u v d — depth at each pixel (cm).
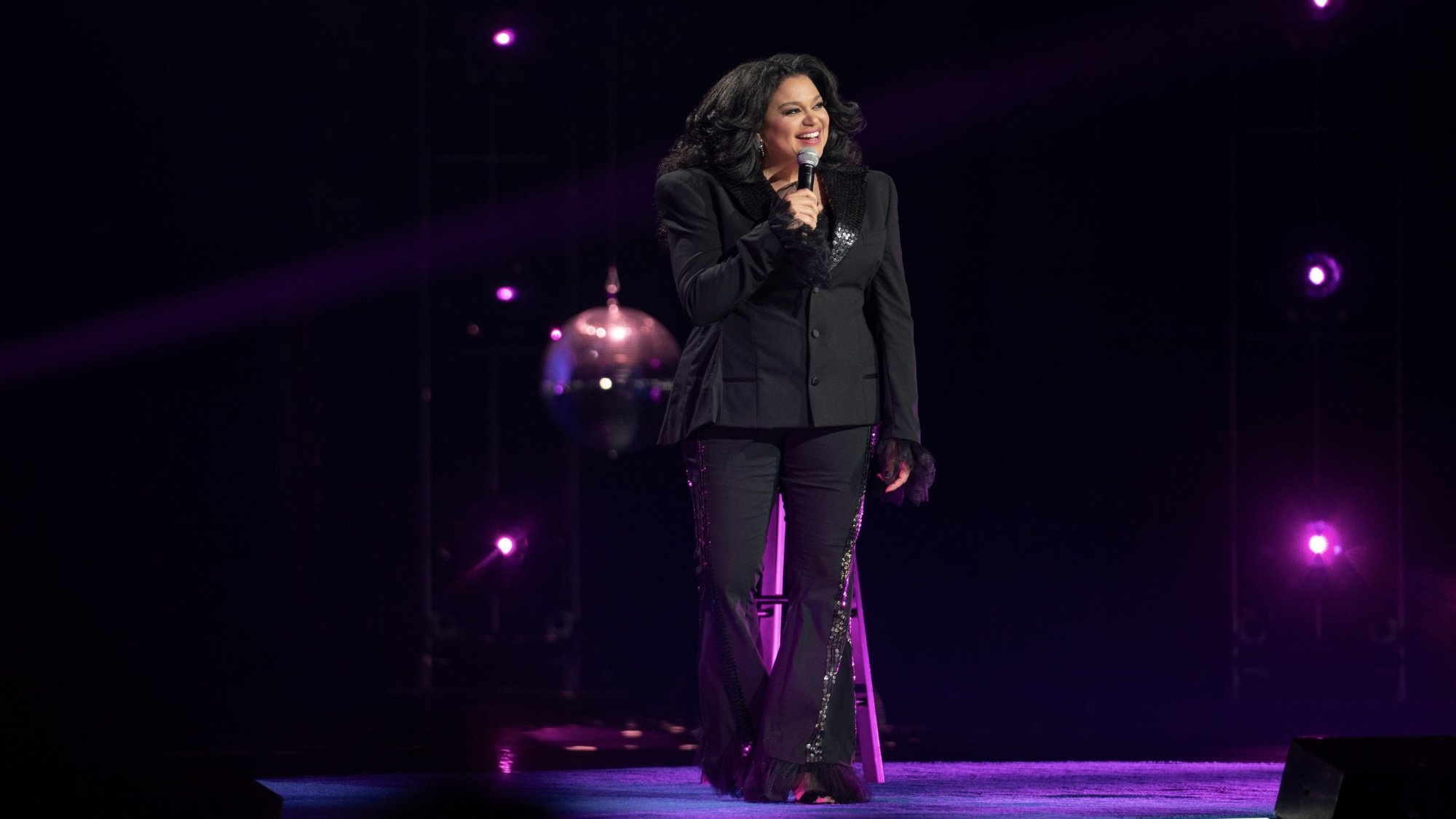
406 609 2347
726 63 2323
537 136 2367
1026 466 2172
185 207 2195
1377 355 2131
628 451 2355
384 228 2352
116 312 2169
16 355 2120
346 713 2012
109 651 2152
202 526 2217
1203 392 2136
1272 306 2139
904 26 2230
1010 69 2177
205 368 2222
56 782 1120
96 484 2158
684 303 998
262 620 2247
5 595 2106
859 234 1026
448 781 1166
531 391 2369
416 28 2347
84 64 2116
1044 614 2167
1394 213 2120
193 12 2173
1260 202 2136
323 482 2341
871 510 2252
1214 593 2138
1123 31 2142
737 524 1032
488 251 2362
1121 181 2144
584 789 1110
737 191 1014
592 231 2358
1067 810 975
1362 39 2112
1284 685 2133
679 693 2275
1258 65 2123
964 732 1866
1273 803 1006
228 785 1125
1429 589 2100
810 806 1002
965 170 2220
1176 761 1284
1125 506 2148
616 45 2347
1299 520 2133
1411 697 2111
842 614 1034
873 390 1043
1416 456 2100
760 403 1016
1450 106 2084
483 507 2359
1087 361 2155
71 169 2127
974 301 2227
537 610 2361
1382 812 841
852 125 1056
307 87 2294
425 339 2358
